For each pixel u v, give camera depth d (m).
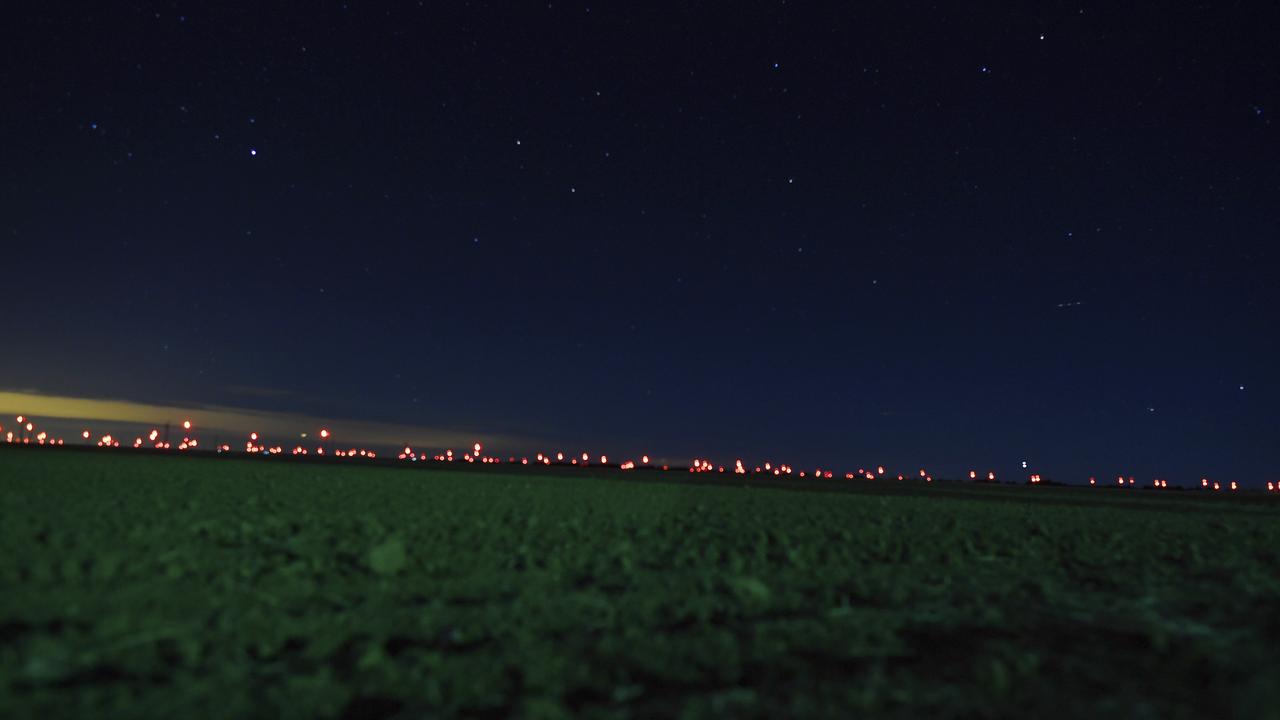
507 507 11.81
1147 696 3.54
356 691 3.53
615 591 5.79
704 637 4.49
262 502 11.04
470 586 5.74
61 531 7.06
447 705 3.42
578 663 3.99
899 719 3.27
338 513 9.93
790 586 6.08
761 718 3.29
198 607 4.74
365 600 5.24
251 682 3.57
